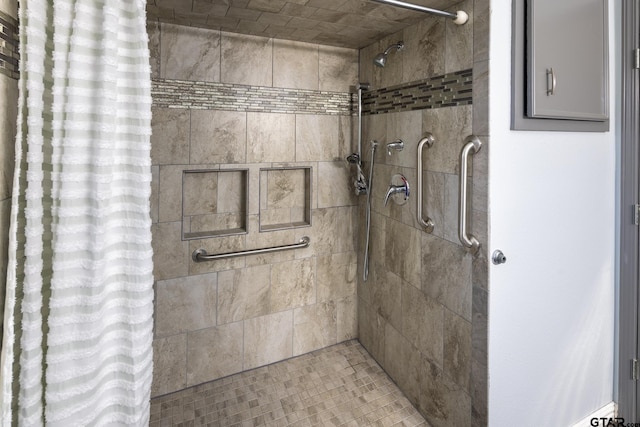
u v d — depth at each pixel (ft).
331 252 7.43
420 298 5.64
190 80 5.87
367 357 7.24
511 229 4.45
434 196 5.19
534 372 4.80
